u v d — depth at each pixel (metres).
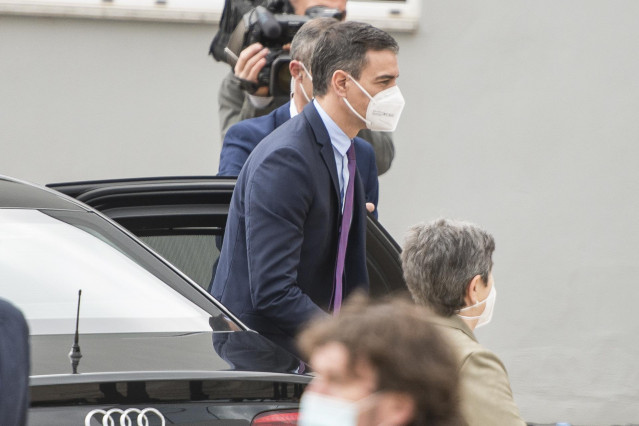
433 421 5.09
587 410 23.16
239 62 16.64
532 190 22.80
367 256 13.81
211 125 21.88
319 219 12.21
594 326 23.09
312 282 12.39
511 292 22.94
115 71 21.56
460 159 22.61
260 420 8.78
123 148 21.66
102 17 21.45
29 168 21.38
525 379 23.06
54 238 11.00
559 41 22.62
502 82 22.61
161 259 11.43
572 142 22.78
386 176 22.48
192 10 21.66
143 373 8.54
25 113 21.33
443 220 10.20
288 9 17.98
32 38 21.28
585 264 23.00
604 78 22.75
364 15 22.34
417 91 22.48
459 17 22.52
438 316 10.05
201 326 10.57
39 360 8.91
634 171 22.89
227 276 12.34
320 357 5.11
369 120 12.53
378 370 5.04
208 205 13.55
